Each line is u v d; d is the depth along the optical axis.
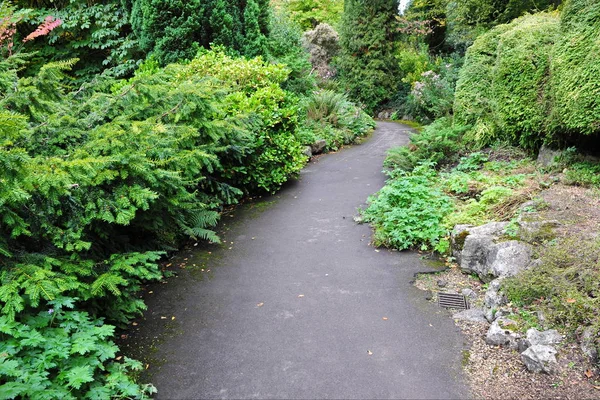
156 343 2.98
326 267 4.07
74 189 2.77
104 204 2.83
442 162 6.71
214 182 5.81
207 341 2.99
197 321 3.24
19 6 9.55
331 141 9.50
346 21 17.42
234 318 3.27
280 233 4.95
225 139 5.06
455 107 7.50
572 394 2.25
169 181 3.25
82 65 9.84
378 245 4.45
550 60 5.15
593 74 4.29
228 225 5.26
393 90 17.45
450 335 2.96
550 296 2.79
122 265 2.89
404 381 2.53
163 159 3.40
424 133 7.24
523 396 2.32
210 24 8.57
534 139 5.75
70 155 2.99
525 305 2.91
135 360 2.71
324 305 3.41
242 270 4.07
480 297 3.42
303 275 3.93
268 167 6.32
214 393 2.49
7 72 3.44
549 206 3.96
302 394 2.46
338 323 3.16
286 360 2.76
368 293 3.58
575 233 3.33
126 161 2.87
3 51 7.82
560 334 2.58
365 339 2.96
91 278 2.91
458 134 6.99
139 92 3.78
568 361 2.41
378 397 2.42
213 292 3.67
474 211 4.43
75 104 4.02
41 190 2.41
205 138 4.98
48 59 9.57
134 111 3.90
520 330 2.73
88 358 2.37
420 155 6.76
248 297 3.57
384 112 17.16
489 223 4.02
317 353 2.82
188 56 8.29
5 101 3.14
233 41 9.06
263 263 4.20
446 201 4.77
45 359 2.17
